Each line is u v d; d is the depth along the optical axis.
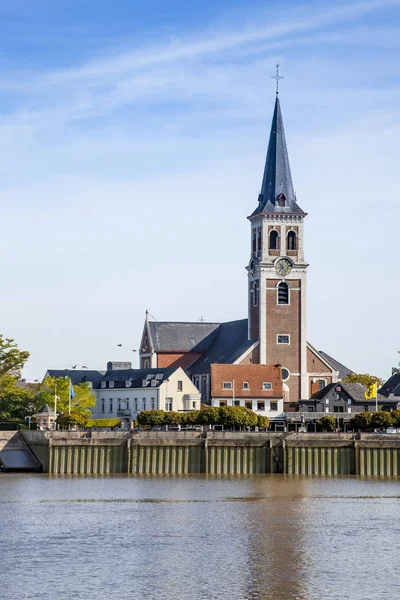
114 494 150.00
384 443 182.50
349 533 115.44
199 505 137.75
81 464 184.62
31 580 91.69
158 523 121.81
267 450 183.75
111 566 97.12
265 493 151.75
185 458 184.00
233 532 115.75
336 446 182.88
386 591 88.75
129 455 183.88
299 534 114.62
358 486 162.50
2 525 119.94
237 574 94.38
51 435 186.12
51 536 112.69
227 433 184.00
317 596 87.12
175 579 92.31
